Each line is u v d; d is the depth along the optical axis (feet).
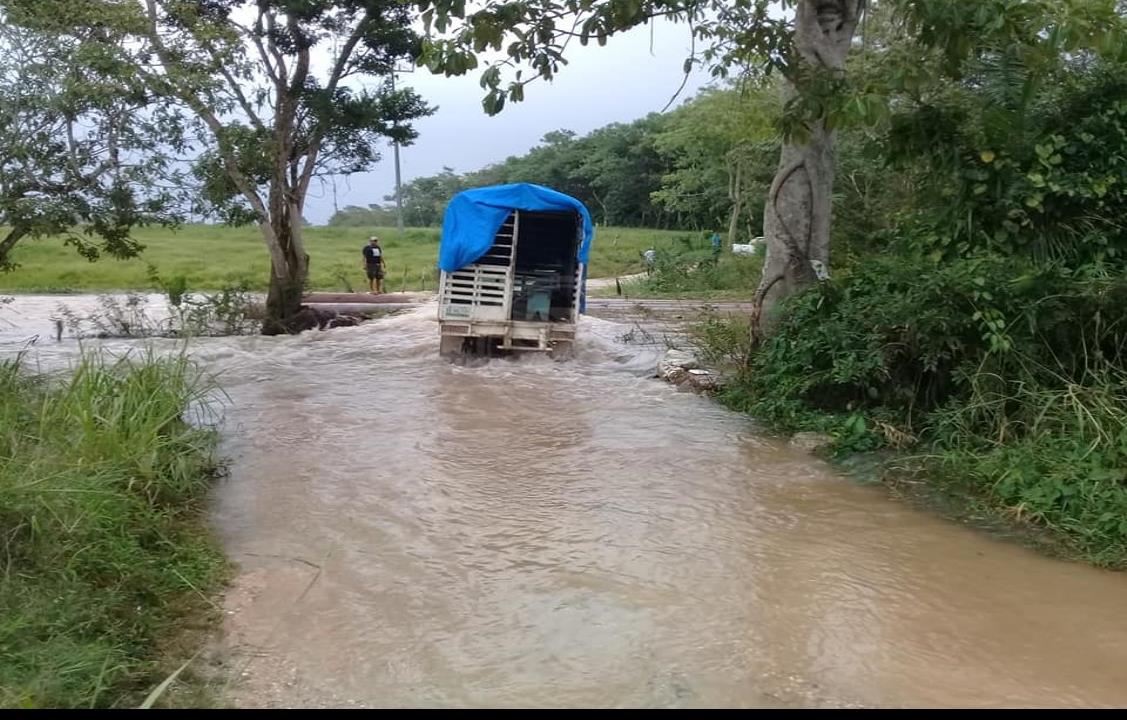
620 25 27.02
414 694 13.88
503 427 32.07
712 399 36.81
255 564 19.11
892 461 26.27
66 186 43.83
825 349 31.30
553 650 15.39
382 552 19.86
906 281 29.50
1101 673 14.73
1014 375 26.20
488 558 19.56
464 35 26.43
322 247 136.77
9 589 14.74
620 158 213.87
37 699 12.34
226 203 51.26
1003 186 27.66
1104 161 27.66
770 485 25.04
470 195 45.50
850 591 17.90
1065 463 22.44
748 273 90.07
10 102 40.40
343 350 50.06
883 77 26.23
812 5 33.63
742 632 16.11
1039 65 24.31
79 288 84.12
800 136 27.45
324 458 27.66
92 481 18.83
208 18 52.08
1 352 48.29
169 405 25.96
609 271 122.42
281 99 57.00
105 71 42.80
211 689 13.82
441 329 46.29
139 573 16.87
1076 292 25.67
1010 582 18.38
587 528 21.49
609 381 41.32
